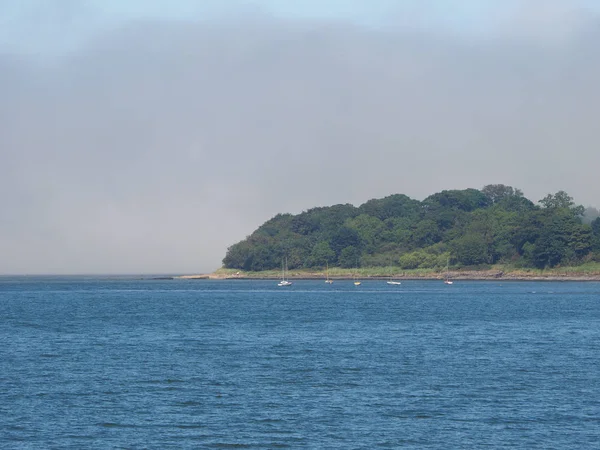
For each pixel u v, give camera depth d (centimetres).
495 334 19212
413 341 17512
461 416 9631
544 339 17938
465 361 14038
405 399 10581
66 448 8325
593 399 10588
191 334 19362
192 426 9175
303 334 19312
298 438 8681
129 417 9594
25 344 17000
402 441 8569
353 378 12194
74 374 12588
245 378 12194
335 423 9300
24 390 11200
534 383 11750
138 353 15275
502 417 9588
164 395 10850
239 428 9088
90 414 9738
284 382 11844
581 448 8331
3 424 9244
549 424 9256
